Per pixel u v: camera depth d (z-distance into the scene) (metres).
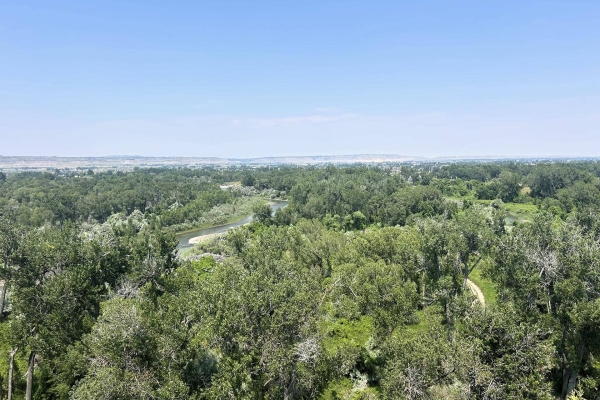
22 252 44.78
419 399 30.78
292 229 97.12
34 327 40.16
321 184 180.50
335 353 41.28
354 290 52.19
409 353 31.91
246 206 181.12
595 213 78.25
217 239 105.25
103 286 49.69
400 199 144.38
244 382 31.55
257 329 33.62
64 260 47.94
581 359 36.91
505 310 33.72
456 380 33.53
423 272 60.56
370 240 71.38
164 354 32.03
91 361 33.75
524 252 42.78
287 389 35.22
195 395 30.78
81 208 147.75
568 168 176.38
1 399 38.66
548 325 37.19
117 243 54.62
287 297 36.03
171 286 52.56
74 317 42.53
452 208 137.75
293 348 32.97
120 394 29.34
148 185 190.00
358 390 41.00
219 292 35.16
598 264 37.44
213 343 33.88
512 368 30.14
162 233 60.81
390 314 45.09
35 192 164.25
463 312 38.12
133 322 32.09
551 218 46.84
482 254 54.78
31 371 38.34
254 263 62.34
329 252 78.94
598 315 32.69
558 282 38.19
